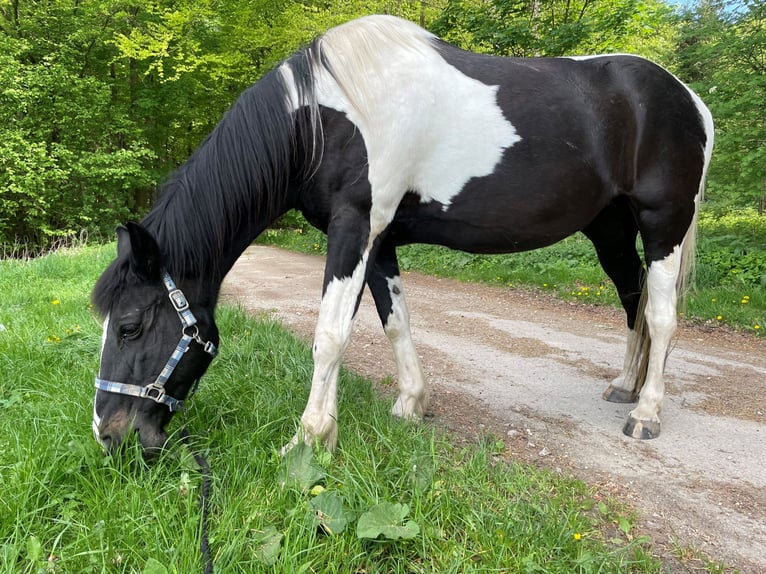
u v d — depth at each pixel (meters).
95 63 16.17
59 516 1.76
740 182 8.41
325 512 1.71
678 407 3.24
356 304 2.24
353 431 2.40
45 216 14.87
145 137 17.00
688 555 1.84
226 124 2.20
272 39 14.28
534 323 5.64
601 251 3.27
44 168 13.97
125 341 1.95
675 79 2.77
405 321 2.76
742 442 2.75
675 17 9.05
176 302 1.99
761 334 5.13
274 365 3.34
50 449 1.98
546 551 1.71
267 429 2.36
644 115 2.57
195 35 14.78
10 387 2.87
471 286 7.93
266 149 2.16
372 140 2.17
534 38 9.24
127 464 1.90
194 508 1.78
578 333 5.22
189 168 2.17
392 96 2.20
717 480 2.36
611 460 2.52
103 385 1.95
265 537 1.60
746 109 7.67
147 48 14.45
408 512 1.72
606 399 3.32
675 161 2.62
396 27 2.37
